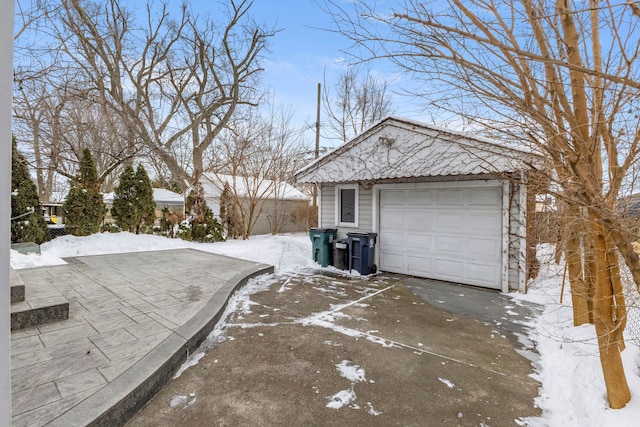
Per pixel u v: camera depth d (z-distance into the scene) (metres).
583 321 3.88
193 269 6.64
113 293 4.85
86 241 8.98
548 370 3.17
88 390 2.35
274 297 5.46
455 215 6.59
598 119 2.07
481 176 6.14
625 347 3.11
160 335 3.35
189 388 2.76
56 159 10.52
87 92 11.97
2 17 1.04
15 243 7.70
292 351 3.48
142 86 15.93
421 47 2.21
